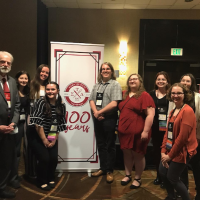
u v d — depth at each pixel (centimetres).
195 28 489
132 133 228
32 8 457
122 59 498
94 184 253
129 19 496
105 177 273
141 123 229
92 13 496
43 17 469
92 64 275
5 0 457
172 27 490
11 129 201
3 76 204
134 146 231
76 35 500
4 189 216
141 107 227
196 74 507
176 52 493
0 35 464
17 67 470
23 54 467
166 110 235
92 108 258
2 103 196
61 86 272
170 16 490
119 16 496
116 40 501
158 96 245
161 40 494
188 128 162
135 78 232
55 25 497
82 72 274
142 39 496
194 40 489
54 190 236
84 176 275
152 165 308
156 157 251
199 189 205
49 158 233
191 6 469
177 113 176
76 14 495
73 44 270
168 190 198
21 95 250
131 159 252
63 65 271
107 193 231
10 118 207
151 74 518
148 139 230
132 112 230
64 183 254
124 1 448
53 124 229
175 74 514
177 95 173
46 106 221
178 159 168
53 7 491
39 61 467
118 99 244
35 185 248
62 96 273
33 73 470
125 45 499
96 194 229
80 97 276
